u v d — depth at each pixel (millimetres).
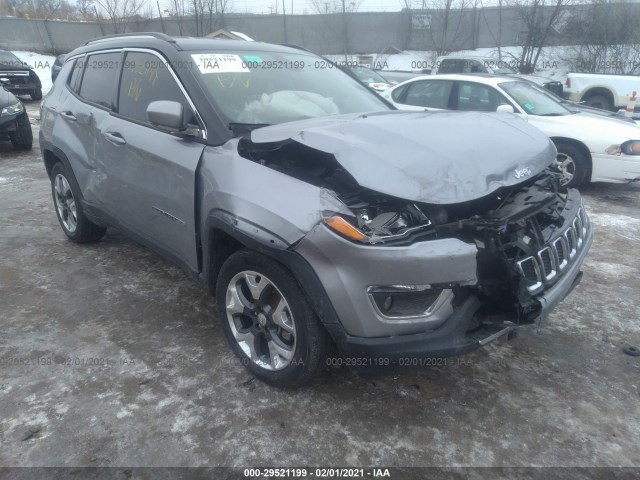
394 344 2426
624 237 5414
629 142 6672
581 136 6863
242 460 2465
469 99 7820
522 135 3186
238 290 2969
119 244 4930
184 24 26266
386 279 2359
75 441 2539
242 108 3309
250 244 2648
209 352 3268
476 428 2688
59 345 3299
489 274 2611
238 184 2760
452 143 2836
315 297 2475
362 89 4250
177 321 3609
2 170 7668
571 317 3779
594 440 2625
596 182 7562
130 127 3633
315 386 2975
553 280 2795
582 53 20516
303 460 2473
